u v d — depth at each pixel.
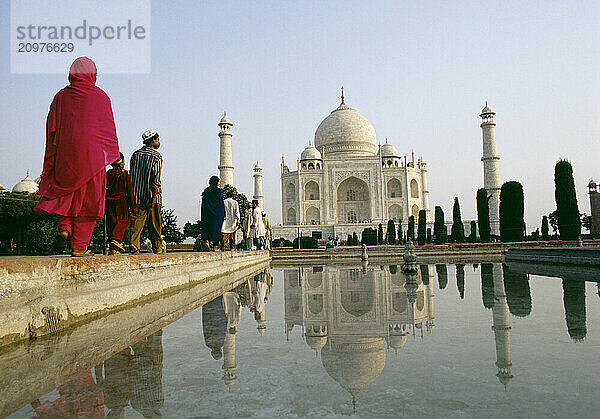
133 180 12.23
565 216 35.91
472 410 2.76
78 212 7.88
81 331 5.66
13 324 4.95
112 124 8.14
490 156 68.62
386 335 5.32
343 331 5.62
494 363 3.93
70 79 7.81
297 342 4.98
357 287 11.56
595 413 2.69
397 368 3.81
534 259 23.72
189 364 4.01
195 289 11.45
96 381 3.49
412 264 17.14
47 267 5.93
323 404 2.92
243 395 3.12
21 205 34.31
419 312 7.12
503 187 41.19
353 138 90.94
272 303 8.52
